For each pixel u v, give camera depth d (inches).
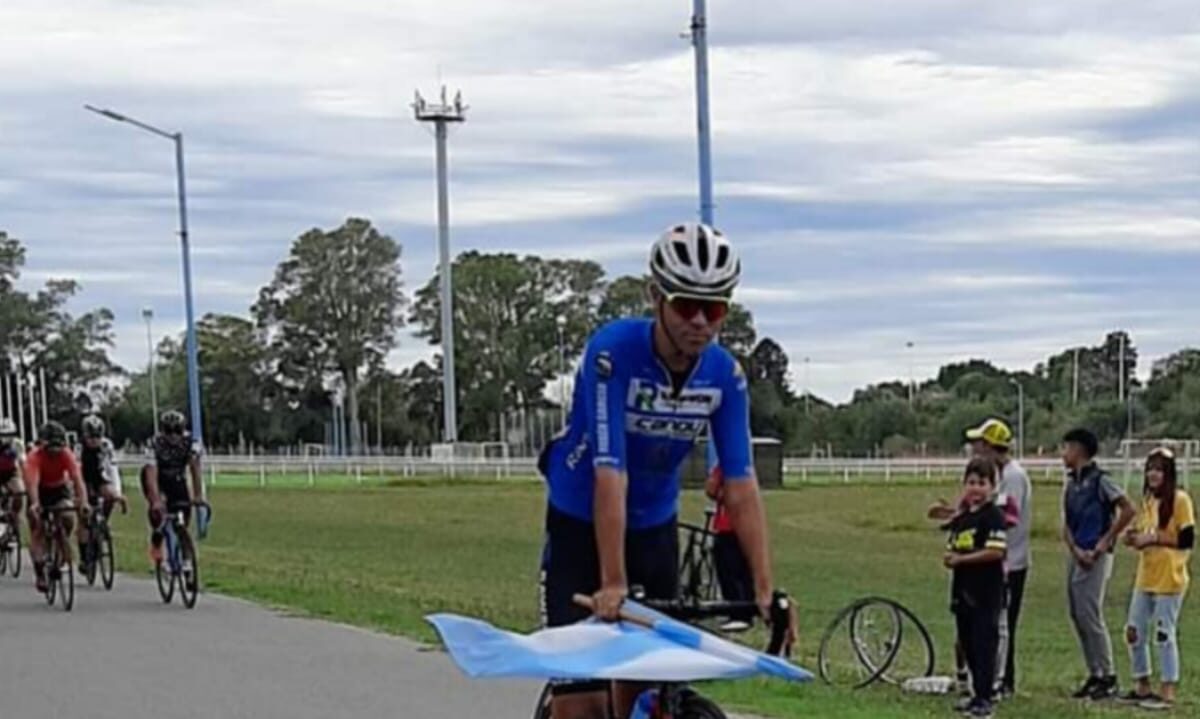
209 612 661.9
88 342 3969.0
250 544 1223.5
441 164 2746.1
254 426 3998.5
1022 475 502.6
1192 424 2989.7
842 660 557.9
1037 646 674.2
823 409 3331.7
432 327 3902.6
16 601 708.0
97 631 599.5
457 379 3853.3
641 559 243.3
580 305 3846.0
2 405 3676.2
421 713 422.6
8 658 529.7
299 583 808.9
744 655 203.2
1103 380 3440.0
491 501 1929.1
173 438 703.1
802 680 217.9
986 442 495.5
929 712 459.2
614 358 229.8
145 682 477.4
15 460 847.7
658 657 204.7
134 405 3941.9
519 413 3828.7
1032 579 1018.7
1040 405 3334.2
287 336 4005.9
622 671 202.7
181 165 1381.6
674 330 224.1
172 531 695.1
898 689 509.0
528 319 3853.3
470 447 2938.0
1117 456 1953.7
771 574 235.1
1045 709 482.9
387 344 4003.4
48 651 545.0
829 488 2127.2
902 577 1009.5
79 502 699.4
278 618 639.1
